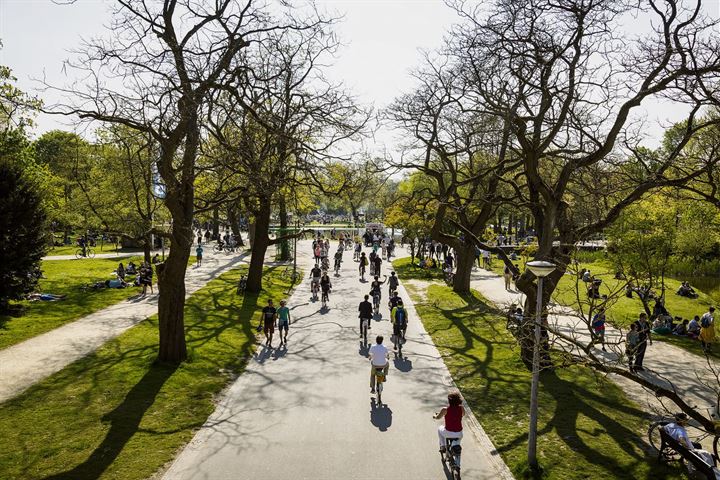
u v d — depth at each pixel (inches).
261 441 400.8
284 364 611.2
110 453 369.1
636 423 452.8
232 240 2066.9
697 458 343.0
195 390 509.0
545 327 361.7
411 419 450.0
